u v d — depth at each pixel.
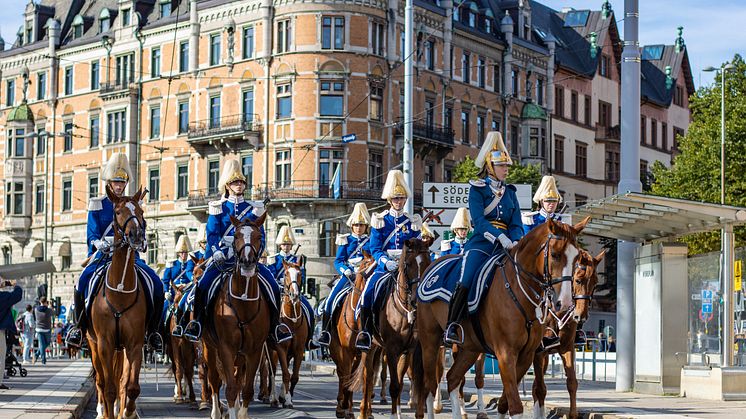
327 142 67.75
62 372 32.56
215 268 16.19
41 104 83.56
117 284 15.00
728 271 21.53
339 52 67.88
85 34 81.69
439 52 74.25
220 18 72.19
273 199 67.88
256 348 15.81
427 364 14.62
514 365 12.95
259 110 69.94
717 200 53.25
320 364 43.75
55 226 82.31
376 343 17.00
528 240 12.91
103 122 79.06
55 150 82.69
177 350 22.27
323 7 67.94
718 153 53.53
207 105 72.75
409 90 36.06
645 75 103.81
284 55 68.75
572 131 88.69
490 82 79.88
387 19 69.69
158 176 76.06
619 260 25.28
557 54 88.06
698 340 22.72
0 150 85.88
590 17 95.81
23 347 45.16
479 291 13.33
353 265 18.86
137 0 77.69
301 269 22.09
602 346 55.72
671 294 23.03
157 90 76.06
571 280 12.37
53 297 81.88
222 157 72.19
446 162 75.06
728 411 18.39
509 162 14.05
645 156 99.00
